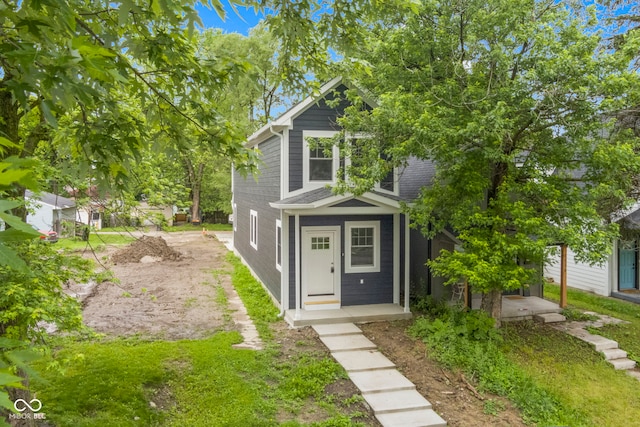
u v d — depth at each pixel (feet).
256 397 23.00
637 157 26.35
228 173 112.27
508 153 30.30
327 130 38.11
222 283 49.29
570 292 49.47
